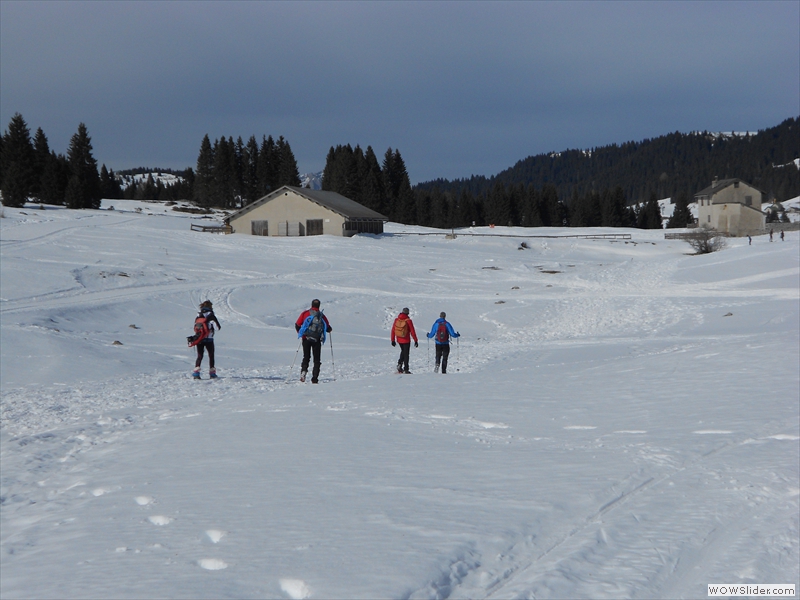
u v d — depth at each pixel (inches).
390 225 4303.6
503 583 144.5
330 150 5605.3
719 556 156.3
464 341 1147.3
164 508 213.2
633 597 136.0
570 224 5590.6
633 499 198.1
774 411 319.6
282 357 914.7
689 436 279.6
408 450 278.7
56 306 1233.4
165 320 1267.2
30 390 596.4
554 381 501.4
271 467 259.4
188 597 139.3
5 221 2866.6
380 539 168.7
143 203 5073.8
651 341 941.2
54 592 148.4
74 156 4220.0
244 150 5344.5
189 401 506.6
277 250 2529.5
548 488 210.1
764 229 3934.5
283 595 139.9
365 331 1280.8
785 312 1144.8
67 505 233.1
